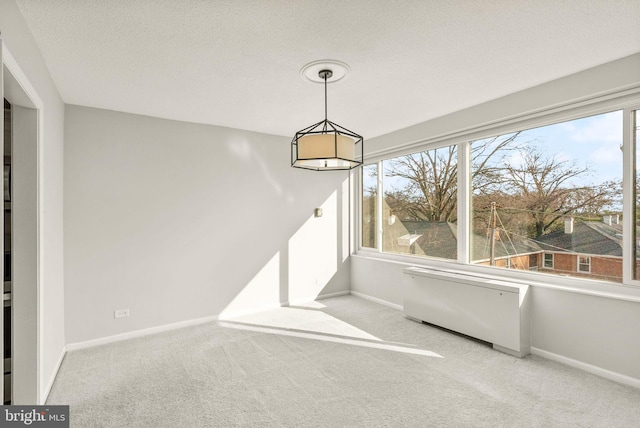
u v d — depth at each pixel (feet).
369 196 17.13
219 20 6.40
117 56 7.73
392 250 15.85
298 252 15.84
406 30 6.86
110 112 11.39
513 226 11.05
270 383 8.43
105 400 7.71
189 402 7.63
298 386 8.28
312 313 14.23
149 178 12.07
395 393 7.95
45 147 7.83
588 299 8.89
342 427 6.73
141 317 11.84
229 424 6.85
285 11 6.15
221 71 8.58
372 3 5.96
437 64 8.36
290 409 7.34
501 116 10.67
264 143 14.74
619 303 8.36
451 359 9.73
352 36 7.04
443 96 10.55
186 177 12.84
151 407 7.43
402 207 15.29
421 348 10.54
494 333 10.35
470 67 8.55
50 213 8.36
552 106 9.50
